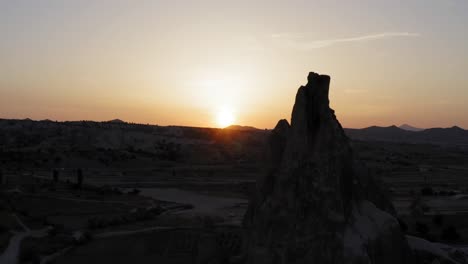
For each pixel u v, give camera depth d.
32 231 72.38
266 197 43.06
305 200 38.69
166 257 57.59
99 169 169.62
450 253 48.56
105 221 80.12
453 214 84.88
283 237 38.53
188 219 86.44
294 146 40.41
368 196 44.12
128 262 56.34
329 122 40.59
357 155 45.84
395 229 40.09
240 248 49.47
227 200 115.12
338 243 36.78
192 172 168.75
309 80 42.72
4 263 56.22
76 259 58.25
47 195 103.44
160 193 125.38
